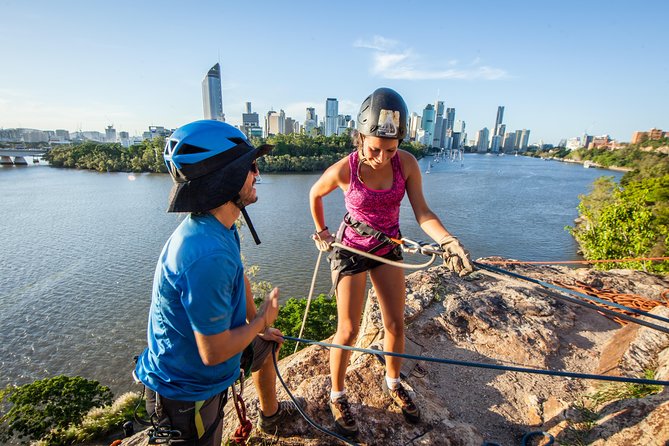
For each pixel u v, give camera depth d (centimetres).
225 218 178
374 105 216
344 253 262
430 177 11700
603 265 1521
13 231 4734
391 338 272
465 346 414
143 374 186
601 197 4769
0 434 1435
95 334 2455
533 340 418
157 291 171
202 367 179
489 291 506
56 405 1530
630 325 434
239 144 179
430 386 353
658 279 583
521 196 7825
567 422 294
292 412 283
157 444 194
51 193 7606
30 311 2720
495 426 315
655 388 311
